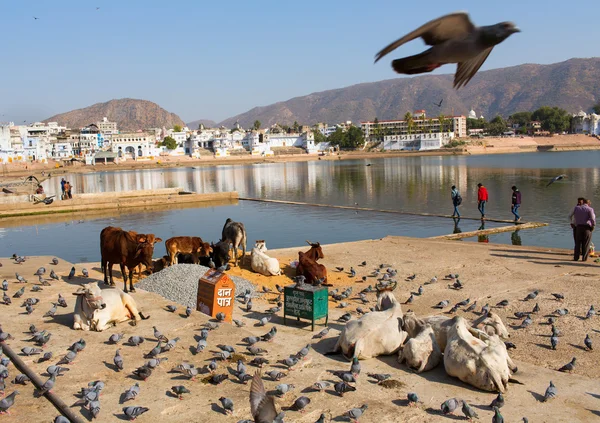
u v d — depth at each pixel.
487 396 8.25
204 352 9.80
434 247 22.09
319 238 29.62
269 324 12.18
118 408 7.66
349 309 13.72
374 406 7.80
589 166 91.81
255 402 3.50
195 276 15.30
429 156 187.88
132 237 14.05
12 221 40.03
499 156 164.25
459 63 3.14
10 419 7.35
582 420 7.46
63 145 175.75
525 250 20.97
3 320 11.52
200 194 51.88
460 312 13.12
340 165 135.38
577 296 14.09
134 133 183.62
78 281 15.47
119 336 10.16
